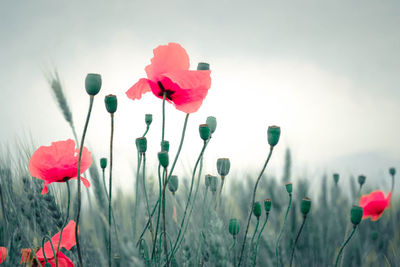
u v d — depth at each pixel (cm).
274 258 82
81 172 79
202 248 78
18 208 82
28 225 82
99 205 85
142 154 76
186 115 75
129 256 66
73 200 87
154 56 77
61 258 78
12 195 82
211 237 73
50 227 84
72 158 79
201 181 83
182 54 78
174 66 78
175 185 81
